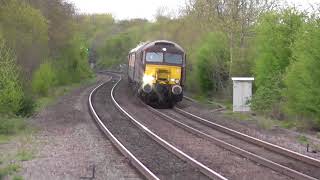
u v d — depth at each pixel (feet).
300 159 52.13
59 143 59.72
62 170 44.96
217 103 117.70
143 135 67.62
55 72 152.76
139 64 119.24
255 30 109.19
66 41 171.22
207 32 140.26
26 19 116.67
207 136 65.10
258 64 101.19
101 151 54.80
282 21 99.45
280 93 89.92
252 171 46.24
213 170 45.88
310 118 79.51
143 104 113.50
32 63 121.60
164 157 52.21
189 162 48.91
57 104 107.76
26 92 96.78
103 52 393.29
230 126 79.97
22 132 67.92
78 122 79.92
